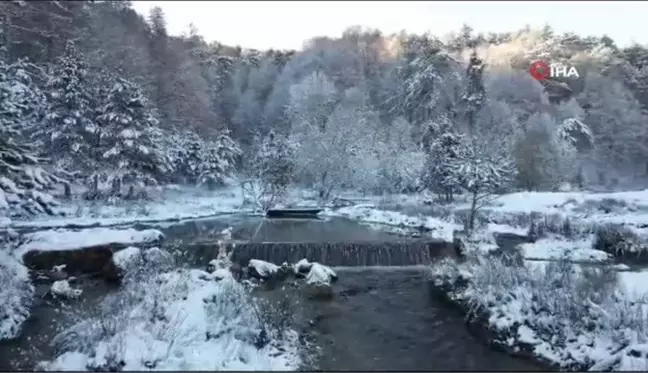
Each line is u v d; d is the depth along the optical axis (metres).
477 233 22.16
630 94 56.44
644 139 52.31
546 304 12.66
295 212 32.91
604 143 51.84
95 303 14.05
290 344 11.70
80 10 53.66
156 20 71.50
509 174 36.88
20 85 28.64
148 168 31.52
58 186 29.12
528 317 12.50
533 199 33.44
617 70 61.44
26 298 13.95
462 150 36.09
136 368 9.67
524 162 41.31
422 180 38.44
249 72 78.62
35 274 16.58
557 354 11.18
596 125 53.50
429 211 30.36
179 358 10.21
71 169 29.47
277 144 41.56
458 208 31.59
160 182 36.75
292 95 57.56
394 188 40.81
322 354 11.29
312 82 57.44
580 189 41.88
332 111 49.47
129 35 58.06
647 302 13.43
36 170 21.14
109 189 30.58
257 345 11.27
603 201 32.34
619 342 11.33
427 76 55.38
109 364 9.65
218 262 17.75
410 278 18.08
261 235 23.62
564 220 24.38
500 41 83.94
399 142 44.75
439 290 16.36
